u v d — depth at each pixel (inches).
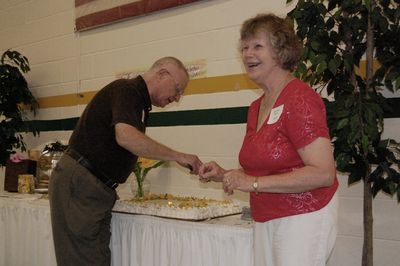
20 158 127.8
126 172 85.9
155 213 85.7
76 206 81.9
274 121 60.8
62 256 82.5
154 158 77.0
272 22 62.5
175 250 81.2
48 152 121.2
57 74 151.3
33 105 157.1
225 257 75.1
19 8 164.9
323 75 75.4
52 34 152.9
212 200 97.3
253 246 70.2
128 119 75.8
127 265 89.4
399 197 70.3
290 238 60.3
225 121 108.4
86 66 141.9
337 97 74.4
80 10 141.4
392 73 70.1
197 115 113.5
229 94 107.7
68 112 147.9
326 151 56.8
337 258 92.4
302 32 73.0
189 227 79.3
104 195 83.6
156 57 123.2
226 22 108.4
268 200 63.1
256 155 62.4
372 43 72.9
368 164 71.9
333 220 61.2
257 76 63.3
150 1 122.2
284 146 60.3
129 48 130.0
